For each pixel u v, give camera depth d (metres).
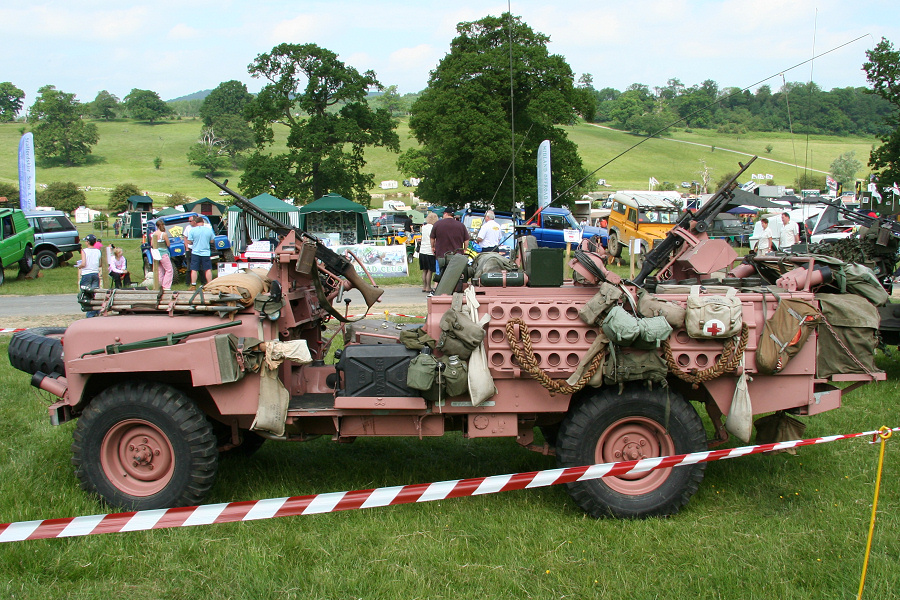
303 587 3.72
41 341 5.09
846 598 3.57
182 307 4.56
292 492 4.97
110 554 4.03
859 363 4.69
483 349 4.43
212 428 4.64
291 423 4.59
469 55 35.62
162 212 38.44
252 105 42.56
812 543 4.15
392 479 5.22
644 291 4.53
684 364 4.46
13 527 3.63
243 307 4.57
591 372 4.31
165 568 3.89
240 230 23.36
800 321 4.43
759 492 4.93
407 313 11.68
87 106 165.12
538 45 35.03
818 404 4.68
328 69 42.50
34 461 5.44
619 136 112.69
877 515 4.52
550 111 34.19
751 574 3.80
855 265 4.97
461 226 12.56
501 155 35.38
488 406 4.52
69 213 67.88
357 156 44.38
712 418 4.99
